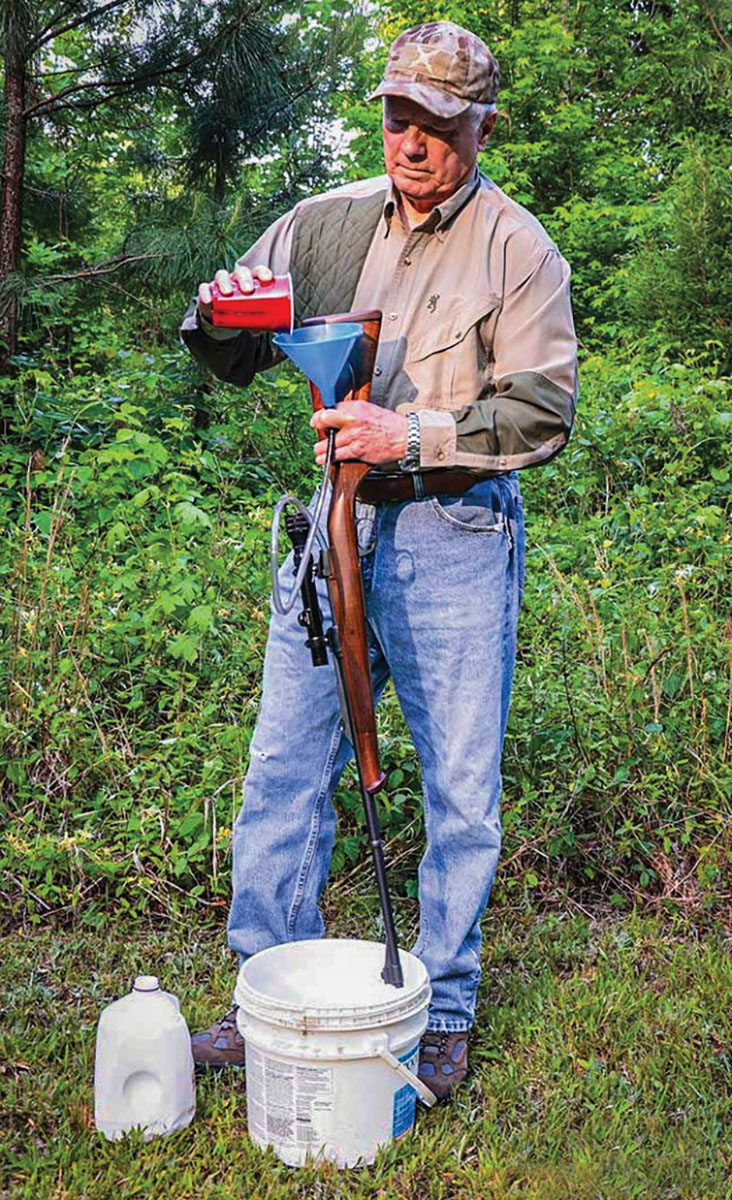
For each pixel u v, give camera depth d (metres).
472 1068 2.77
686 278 9.21
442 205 2.51
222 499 5.71
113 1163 2.34
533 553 5.52
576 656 4.48
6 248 7.00
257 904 2.73
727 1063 2.80
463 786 2.62
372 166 12.73
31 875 3.62
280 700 2.66
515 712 4.12
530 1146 2.46
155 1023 2.44
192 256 6.79
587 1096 2.66
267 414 7.36
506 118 14.66
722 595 5.14
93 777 3.90
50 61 7.11
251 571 4.95
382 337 2.59
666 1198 2.34
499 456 2.48
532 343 2.51
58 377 7.16
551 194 15.22
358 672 2.50
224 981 3.13
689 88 14.36
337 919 3.53
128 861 3.54
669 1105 2.65
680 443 6.55
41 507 5.32
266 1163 2.34
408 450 2.45
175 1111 2.45
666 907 3.63
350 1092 2.32
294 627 2.65
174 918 3.48
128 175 8.06
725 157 10.65
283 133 7.43
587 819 3.97
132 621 4.34
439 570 2.58
